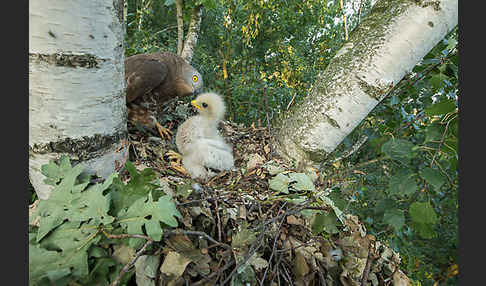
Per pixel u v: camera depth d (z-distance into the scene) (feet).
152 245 3.52
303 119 5.86
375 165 9.05
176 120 8.57
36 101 3.83
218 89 11.21
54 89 3.77
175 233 3.38
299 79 13.94
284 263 4.13
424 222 4.33
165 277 3.44
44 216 3.62
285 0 15.96
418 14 4.89
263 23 15.40
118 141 4.53
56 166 3.95
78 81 3.84
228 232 4.08
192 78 7.89
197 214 3.98
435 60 6.03
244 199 4.71
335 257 4.31
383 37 5.09
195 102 6.70
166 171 5.56
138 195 3.72
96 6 3.78
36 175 4.14
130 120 7.13
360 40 5.38
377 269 4.70
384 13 5.26
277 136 6.56
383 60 5.06
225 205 4.35
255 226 4.28
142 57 7.20
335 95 5.45
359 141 6.97
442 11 4.79
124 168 4.69
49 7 3.53
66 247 3.33
